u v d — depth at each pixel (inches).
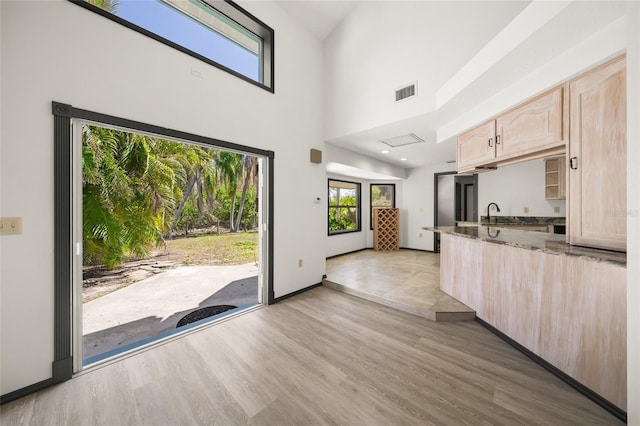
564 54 67.2
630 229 40.8
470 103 98.9
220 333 93.5
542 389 63.1
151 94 84.2
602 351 56.9
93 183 148.9
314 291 140.9
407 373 70.1
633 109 39.9
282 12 127.4
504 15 86.1
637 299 40.3
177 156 229.9
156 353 80.4
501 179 194.5
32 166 63.6
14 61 61.2
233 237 344.8
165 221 211.8
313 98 144.3
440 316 103.4
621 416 53.1
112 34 76.1
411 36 110.3
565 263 65.8
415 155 190.2
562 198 168.1
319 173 148.5
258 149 116.6
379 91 122.3
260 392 63.1
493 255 92.9
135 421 54.7
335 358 77.4
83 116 70.6
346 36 136.9
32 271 63.9
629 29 40.4
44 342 65.4
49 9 65.7
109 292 157.9
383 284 141.8
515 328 82.5
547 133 74.5
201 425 53.6
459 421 53.6
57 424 54.0
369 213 257.6
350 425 53.0
